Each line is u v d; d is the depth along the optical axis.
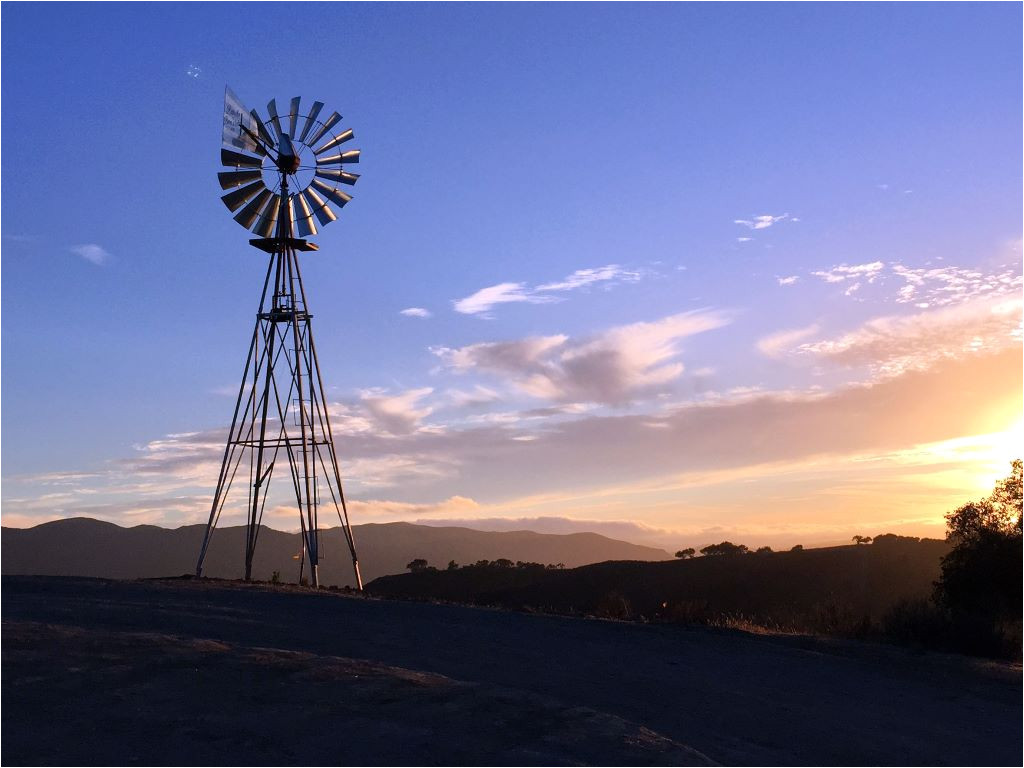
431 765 10.16
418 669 17.33
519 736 11.27
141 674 13.75
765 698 17.09
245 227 39.34
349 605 26.50
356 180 41.31
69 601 24.05
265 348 40.81
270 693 12.95
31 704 11.99
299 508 40.19
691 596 70.00
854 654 22.98
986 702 18.31
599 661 19.67
